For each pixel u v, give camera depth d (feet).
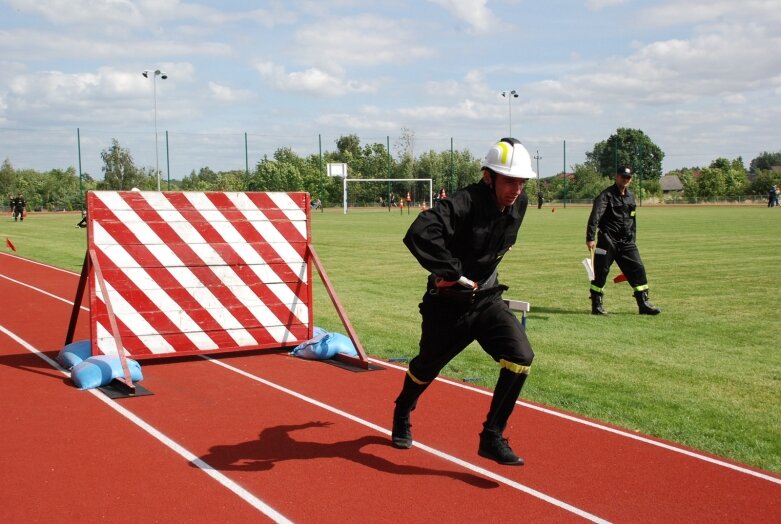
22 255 74.02
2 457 17.71
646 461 17.44
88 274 26.96
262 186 227.61
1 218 170.81
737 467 17.07
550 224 124.26
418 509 14.82
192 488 15.85
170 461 17.47
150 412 21.43
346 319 28.07
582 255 68.08
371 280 51.65
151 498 15.34
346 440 19.01
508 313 16.37
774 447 18.44
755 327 33.53
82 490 15.75
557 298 42.60
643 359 27.61
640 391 23.39
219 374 25.98
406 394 17.93
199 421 20.58
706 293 43.57
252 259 28.99
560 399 22.50
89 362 24.84
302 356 28.53
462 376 25.49
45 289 49.03
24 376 25.57
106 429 19.86
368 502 15.15
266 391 23.75
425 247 15.44
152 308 27.37
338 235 99.09
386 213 192.85
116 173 266.77
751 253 67.41
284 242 29.58
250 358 28.53
